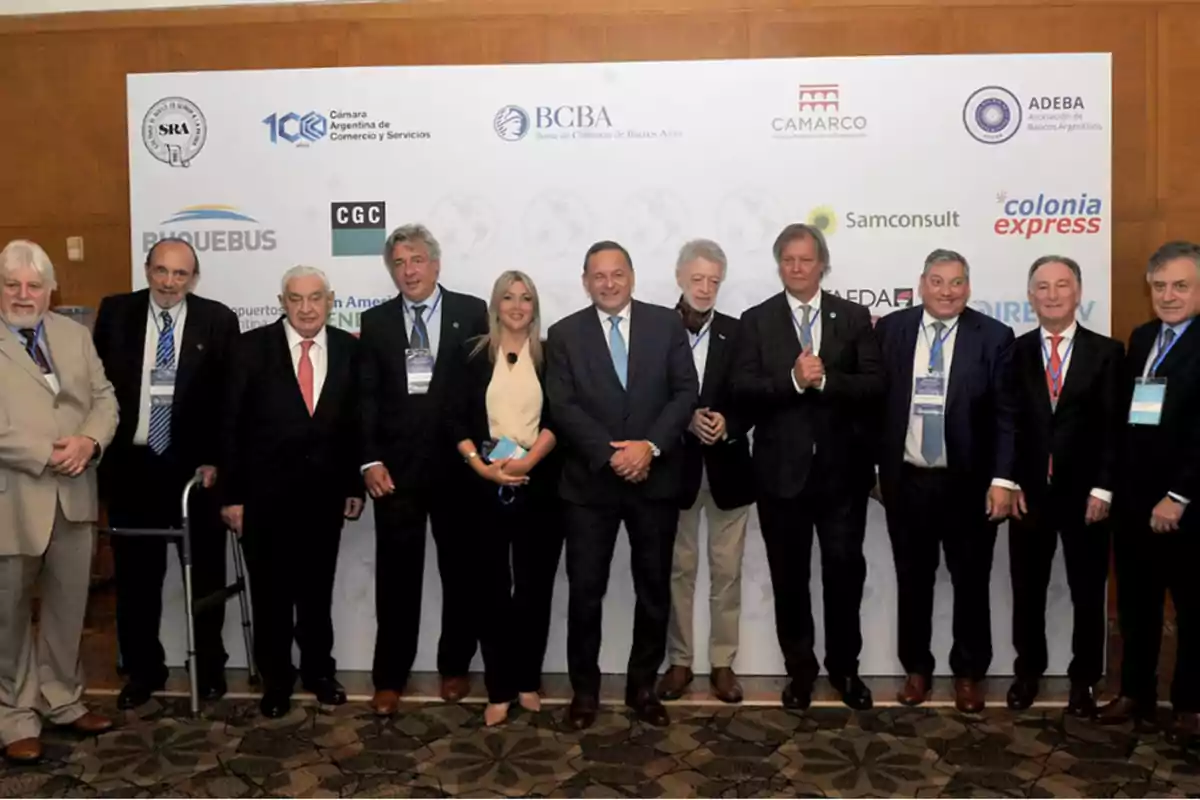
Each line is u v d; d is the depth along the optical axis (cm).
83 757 312
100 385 328
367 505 395
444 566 357
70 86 429
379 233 393
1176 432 311
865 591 387
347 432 350
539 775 297
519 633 340
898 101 380
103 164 431
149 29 424
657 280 389
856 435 341
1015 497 339
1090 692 341
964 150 380
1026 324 382
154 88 396
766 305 346
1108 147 377
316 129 393
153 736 328
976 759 305
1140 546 322
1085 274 379
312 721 341
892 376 347
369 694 367
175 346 359
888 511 352
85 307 414
